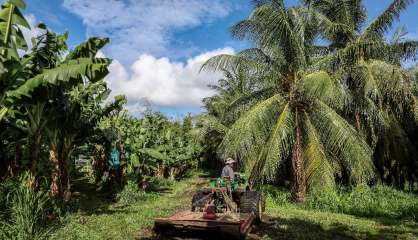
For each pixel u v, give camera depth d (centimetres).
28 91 774
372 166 1397
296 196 1433
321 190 1328
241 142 1380
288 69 1491
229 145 1421
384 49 1642
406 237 868
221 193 942
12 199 729
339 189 1480
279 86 1517
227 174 1012
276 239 823
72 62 820
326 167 1338
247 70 1493
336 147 1389
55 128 960
